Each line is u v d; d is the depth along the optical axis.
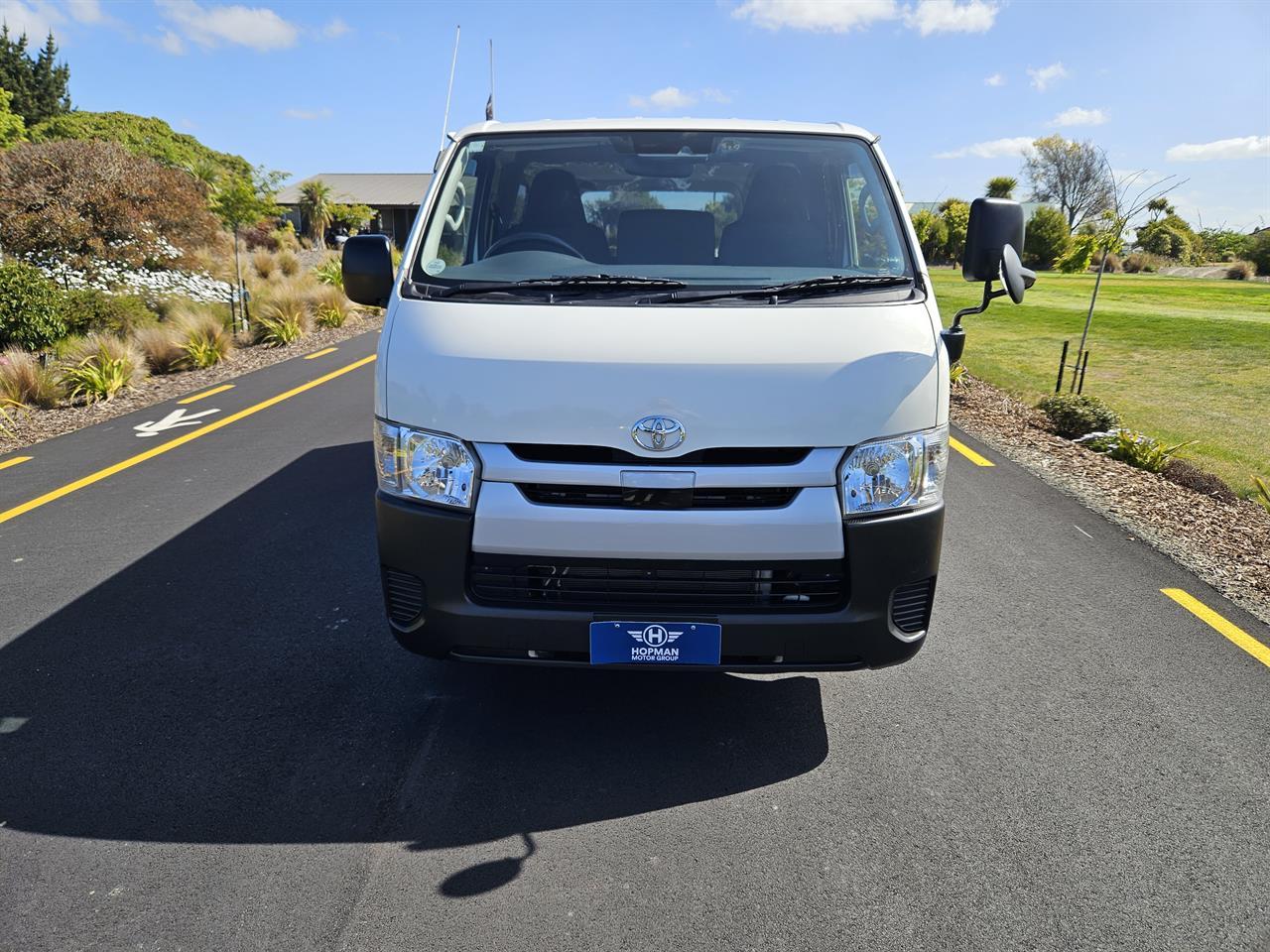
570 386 2.92
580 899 2.70
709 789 3.26
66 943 2.53
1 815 3.09
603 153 3.91
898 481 2.99
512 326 3.07
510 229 3.84
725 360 2.93
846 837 2.99
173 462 7.80
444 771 3.36
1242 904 2.68
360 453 8.01
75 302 14.87
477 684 4.00
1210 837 2.99
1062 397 9.52
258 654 4.29
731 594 3.00
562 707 3.82
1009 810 3.13
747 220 3.76
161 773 3.35
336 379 11.94
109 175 18.33
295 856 2.89
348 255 3.69
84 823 3.05
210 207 24.92
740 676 4.09
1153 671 4.15
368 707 3.81
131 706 3.82
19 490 7.05
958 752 3.49
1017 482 7.27
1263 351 16.16
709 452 2.92
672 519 2.91
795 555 2.94
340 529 6.01
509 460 2.94
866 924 2.61
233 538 5.84
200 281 19.94
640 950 2.51
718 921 2.61
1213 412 10.75
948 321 21.06
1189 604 4.91
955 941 2.54
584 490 2.95
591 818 3.09
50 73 71.81
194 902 2.69
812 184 3.83
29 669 4.14
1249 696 3.93
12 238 17.34
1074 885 2.77
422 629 3.13
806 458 2.94
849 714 3.78
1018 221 3.46
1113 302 26.36
